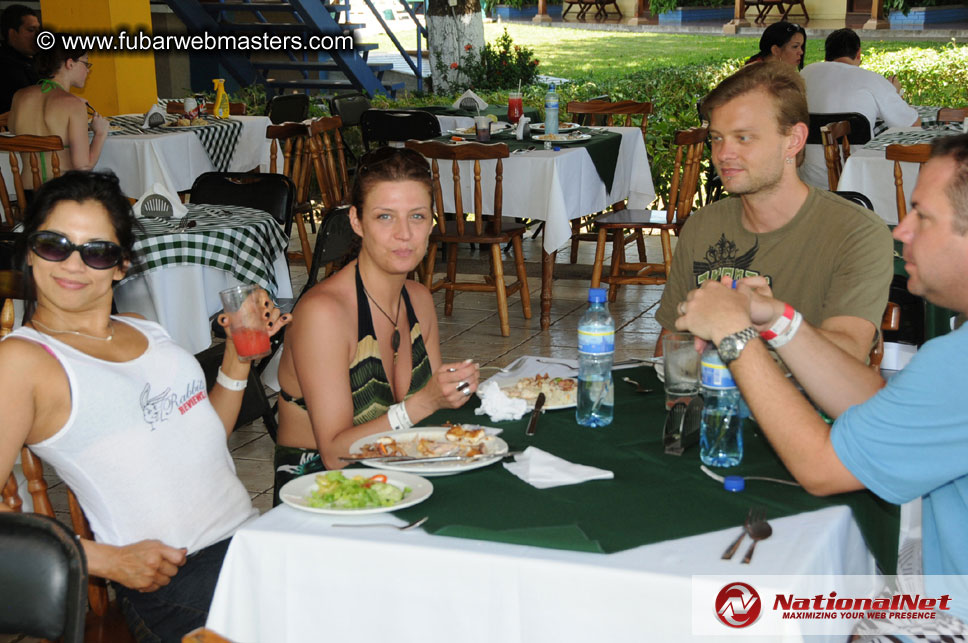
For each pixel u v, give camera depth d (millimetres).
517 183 5156
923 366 1414
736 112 2121
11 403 1662
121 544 1805
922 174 1469
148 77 8312
